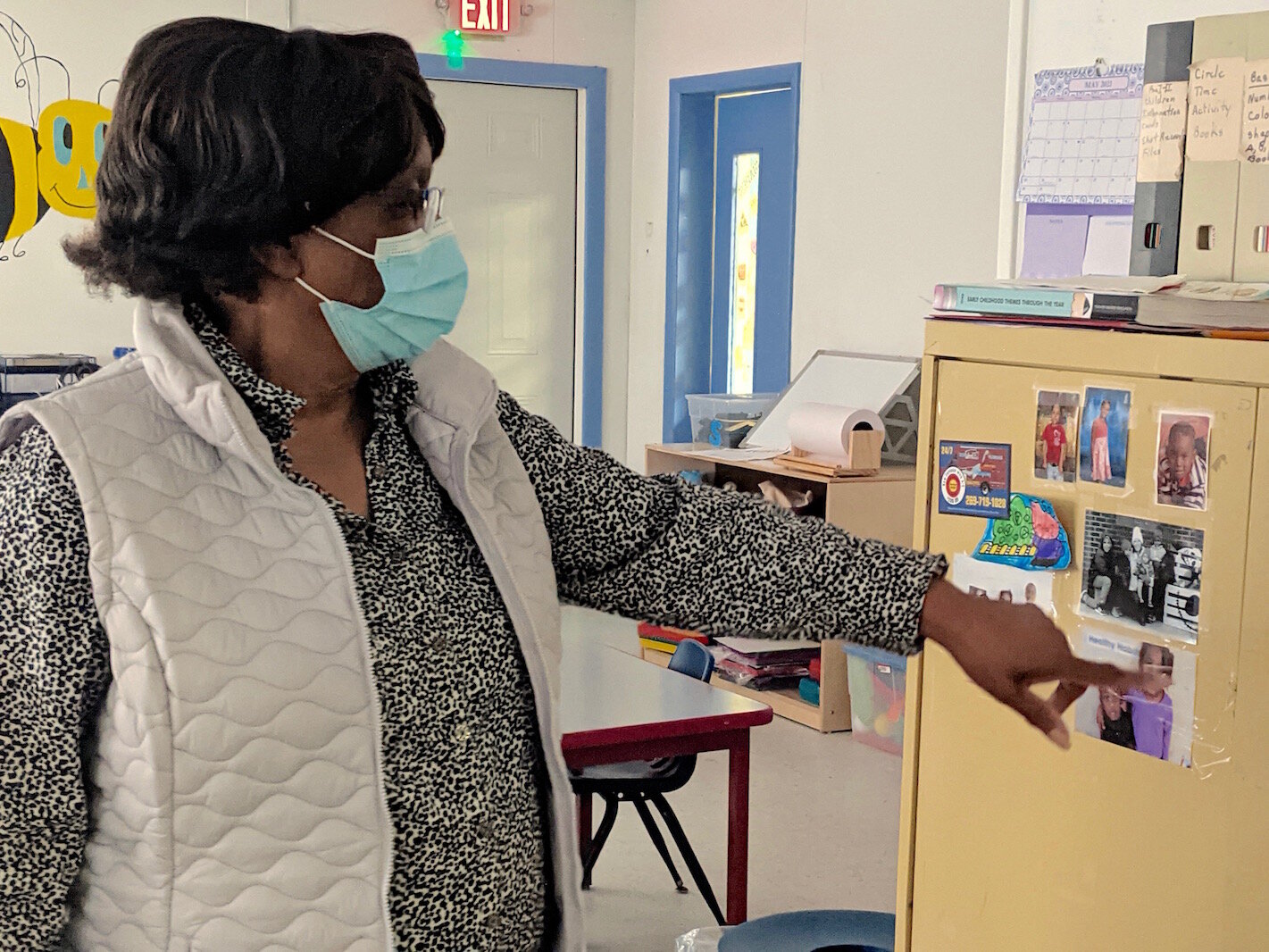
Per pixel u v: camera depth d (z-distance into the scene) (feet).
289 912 3.48
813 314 18.54
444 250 3.70
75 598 3.25
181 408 3.42
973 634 3.99
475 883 3.71
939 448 6.13
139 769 3.31
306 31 3.46
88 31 18.34
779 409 17.62
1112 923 5.48
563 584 4.30
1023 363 5.74
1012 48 9.21
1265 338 4.84
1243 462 4.91
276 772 3.42
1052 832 5.71
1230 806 5.03
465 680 3.71
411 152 3.53
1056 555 5.62
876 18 16.94
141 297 3.55
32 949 3.34
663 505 4.31
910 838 6.40
